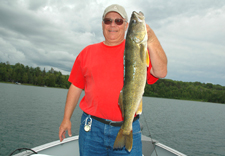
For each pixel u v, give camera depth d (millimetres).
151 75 2486
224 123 31688
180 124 25703
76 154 3871
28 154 2883
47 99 43281
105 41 2635
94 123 2414
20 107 26000
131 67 2199
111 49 2477
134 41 2203
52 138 12133
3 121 16094
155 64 2148
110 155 2389
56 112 23875
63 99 47031
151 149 3953
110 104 2334
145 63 2193
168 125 23562
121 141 2184
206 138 18703
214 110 61219
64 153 3746
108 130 2346
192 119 33219
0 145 10055
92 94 2428
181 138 17266
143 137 4688
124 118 2225
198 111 51969
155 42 2078
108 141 2355
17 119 17516
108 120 2365
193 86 135625
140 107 2229
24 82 123188
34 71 132000
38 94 56594
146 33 2143
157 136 17094
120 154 2273
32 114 20953
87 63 2537
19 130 13531
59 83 137125
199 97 125250
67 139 4109
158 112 38188
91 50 2615
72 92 2838
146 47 2182
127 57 2232
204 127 25625
